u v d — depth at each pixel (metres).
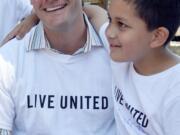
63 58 1.88
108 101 1.91
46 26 1.84
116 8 1.61
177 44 5.15
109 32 1.65
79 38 1.90
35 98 1.87
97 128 1.91
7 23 2.58
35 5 1.79
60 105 1.88
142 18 1.60
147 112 1.67
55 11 1.78
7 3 2.55
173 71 1.62
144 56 1.66
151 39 1.64
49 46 1.89
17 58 1.89
